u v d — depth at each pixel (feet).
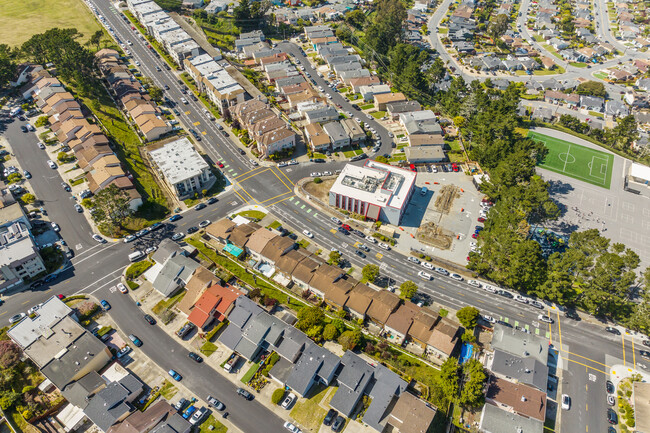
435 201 646.74
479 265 521.65
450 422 396.37
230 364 426.10
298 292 507.30
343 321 474.08
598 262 489.26
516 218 539.70
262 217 604.08
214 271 521.65
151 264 526.57
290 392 410.93
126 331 457.27
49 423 383.45
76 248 543.80
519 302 512.63
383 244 572.10
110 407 378.12
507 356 433.89
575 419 406.82
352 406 388.98
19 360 418.92
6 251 492.95
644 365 451.12
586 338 475.72
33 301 481.87
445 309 498.69
